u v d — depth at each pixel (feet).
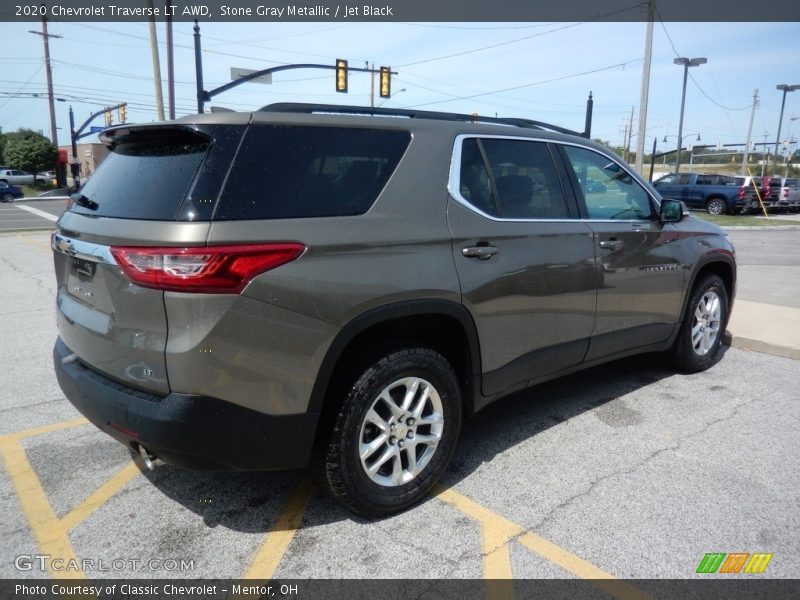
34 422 13.14
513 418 13.64
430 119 10.66
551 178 12.21
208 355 7.60
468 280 10.03
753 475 11.03
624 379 16.28
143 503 10.04
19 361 17.24
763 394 15.16
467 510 9.92
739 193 82.48
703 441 12.43
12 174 155.94
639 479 10.88
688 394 15.15
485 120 12.25
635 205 14.03
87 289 8.98
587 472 11.14
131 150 9.53
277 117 8.79
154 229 7.78
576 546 8.96
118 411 8.16
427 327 10.15
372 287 8.79
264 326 7.91
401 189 9.59
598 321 12.90
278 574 8.33
